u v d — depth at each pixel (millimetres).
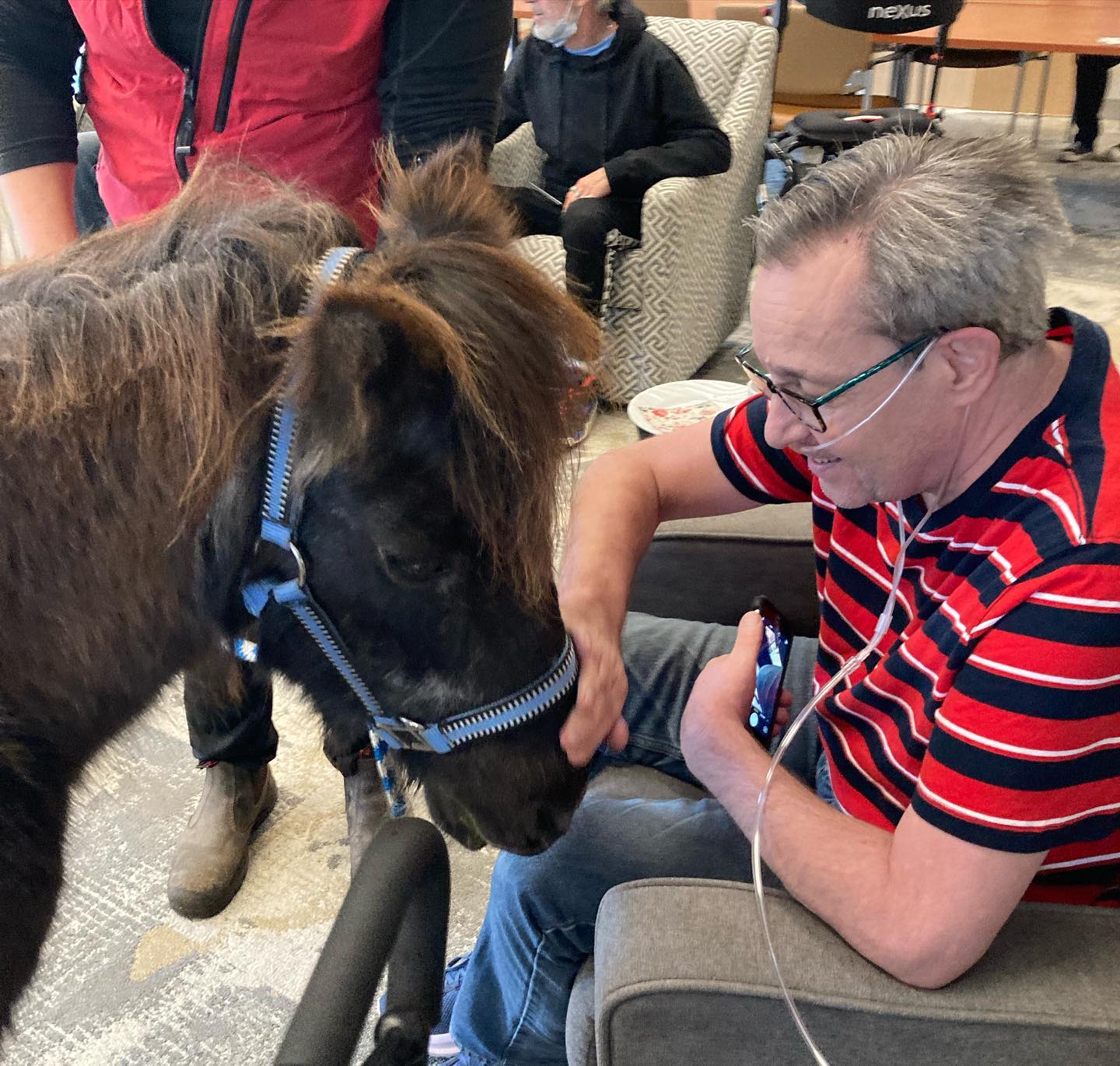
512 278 741
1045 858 879
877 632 973
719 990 781
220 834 1603
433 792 1011
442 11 1308
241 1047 1378
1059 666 738
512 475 730
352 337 646
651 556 1485
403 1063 516
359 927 503
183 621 807
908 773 940
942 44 3797
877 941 793
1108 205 4941
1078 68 5660
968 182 769
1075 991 777
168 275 734
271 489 741
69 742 818
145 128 1391
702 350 3389
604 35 3059
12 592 727
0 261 1000
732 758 962
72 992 1450
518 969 1115
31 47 1388
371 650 820
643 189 2979
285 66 1323
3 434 700
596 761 1312
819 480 949
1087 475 778
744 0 4656
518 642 837
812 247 794
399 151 1349
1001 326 775
